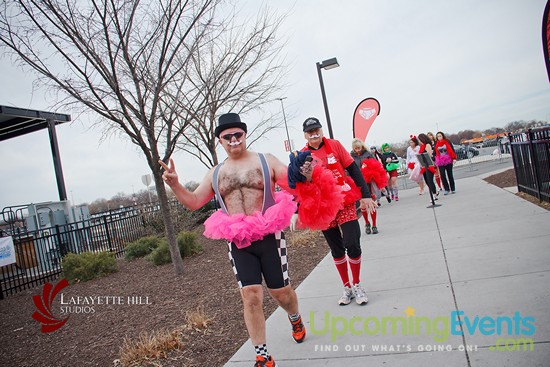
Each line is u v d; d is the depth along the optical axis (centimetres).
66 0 625
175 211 1316
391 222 885
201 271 752
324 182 353
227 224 305
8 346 524
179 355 382
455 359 273
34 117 1345
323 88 1316
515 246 497
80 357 435
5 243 907
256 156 331
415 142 1322
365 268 550
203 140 1135
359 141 873
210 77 832
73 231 1119
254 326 299
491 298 357
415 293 412
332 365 302
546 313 307
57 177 1520
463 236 610
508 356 262
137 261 1018
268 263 316
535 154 766
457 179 1609
